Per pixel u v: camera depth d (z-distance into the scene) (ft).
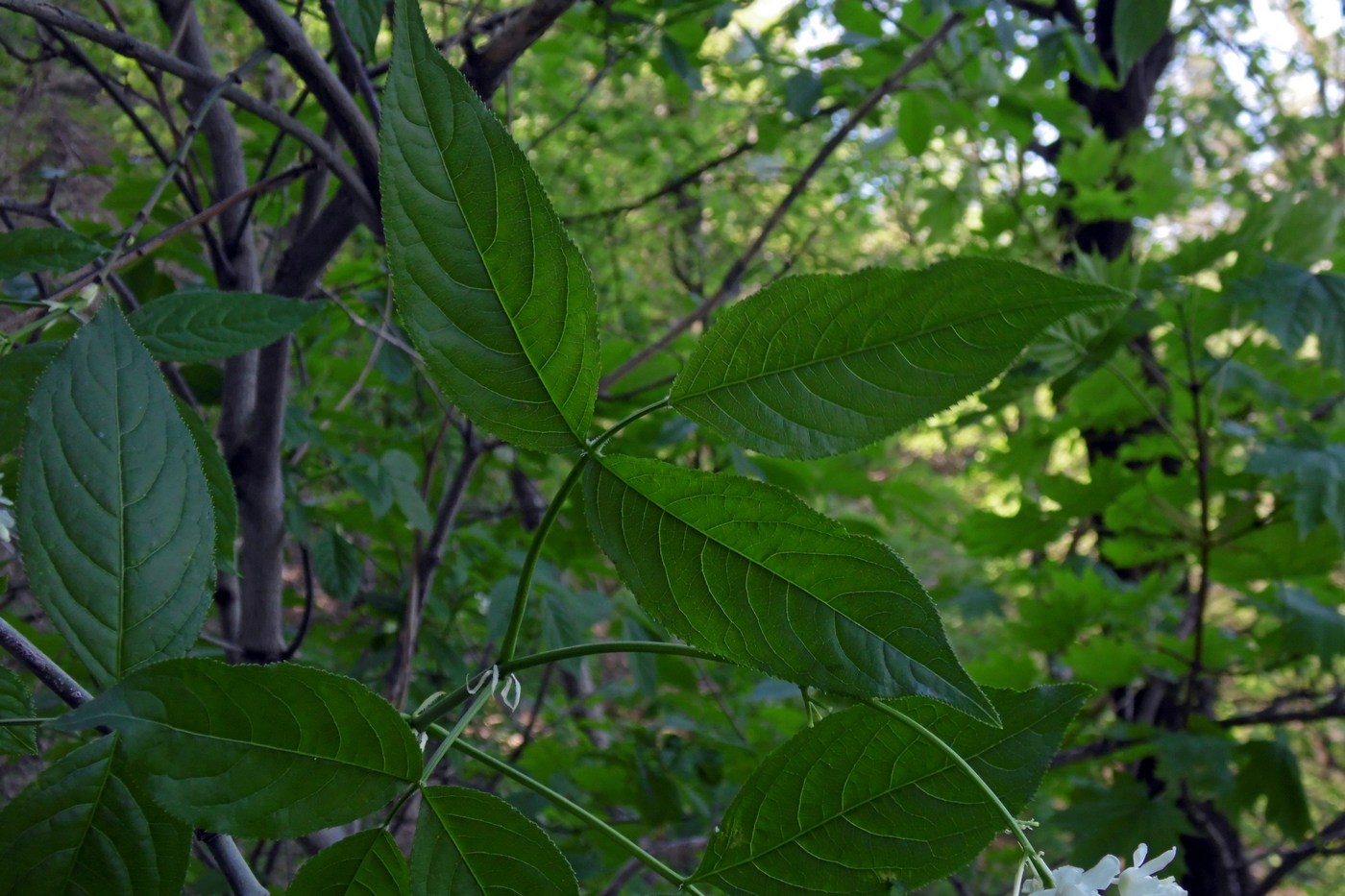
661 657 3.30
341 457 2.65
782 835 0.96
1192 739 2.80
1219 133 6.90
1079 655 2.94
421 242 0.83
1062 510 3.32
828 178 6.53
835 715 0.97
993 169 4.54
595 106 6.62
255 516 2.39
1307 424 2.81
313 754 0.86
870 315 0.87
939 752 0.96
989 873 3.91
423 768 0.89
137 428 0.90
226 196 2.50
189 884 2.48
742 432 0.89
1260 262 2.85
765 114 3.95
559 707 4.49
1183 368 3.33
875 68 3.65
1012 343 0.86
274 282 2.27
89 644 0.88
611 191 7.38
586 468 0.90
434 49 0.82
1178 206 4.39
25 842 0.86
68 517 0.88
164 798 0.82
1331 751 5.74
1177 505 3.22
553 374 0.87
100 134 4.19
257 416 2.36
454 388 0.86
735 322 0.88
